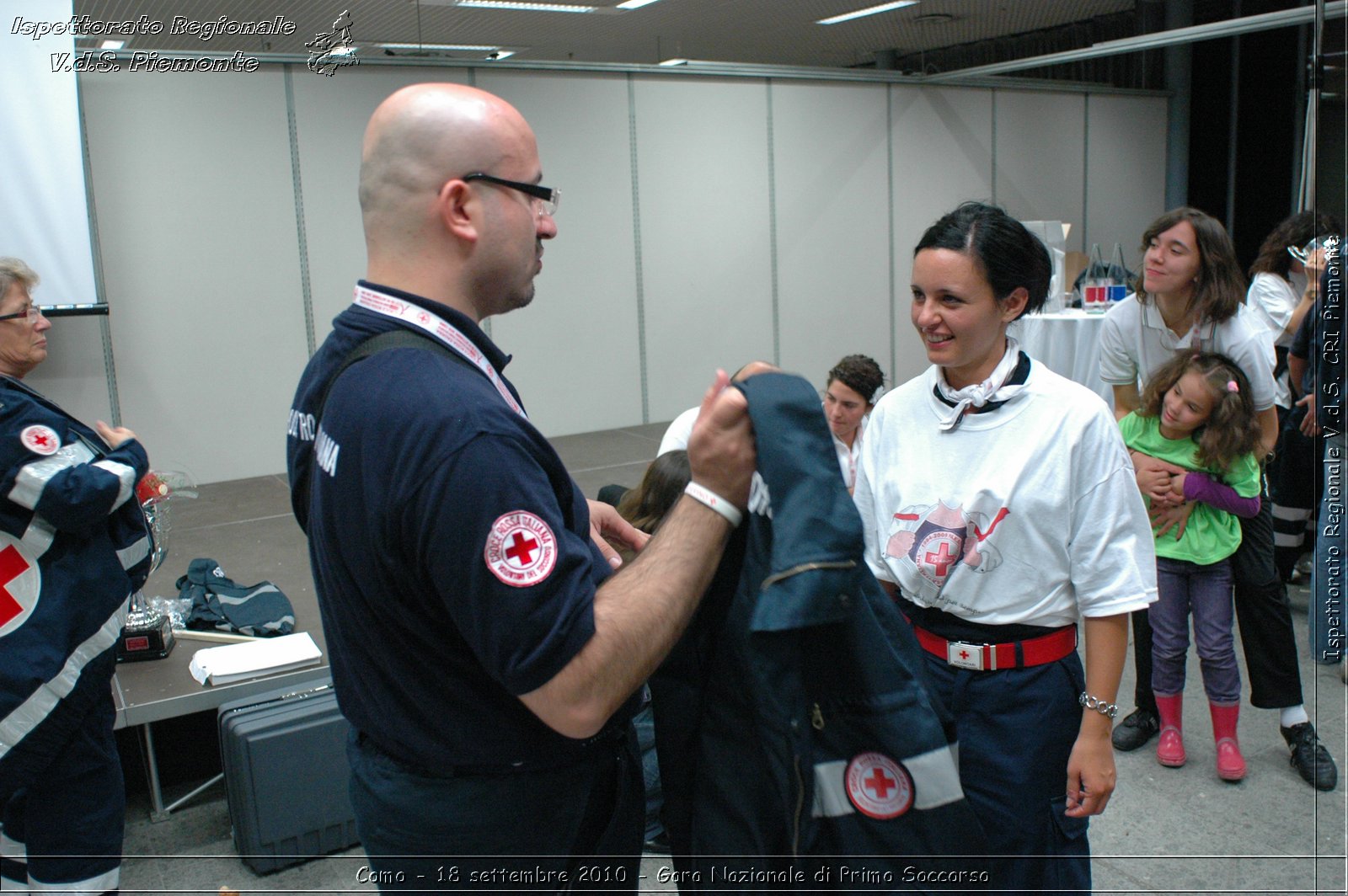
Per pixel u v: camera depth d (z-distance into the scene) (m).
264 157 6.06
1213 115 9.70
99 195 5.66
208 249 5.98
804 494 0.98
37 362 2.11
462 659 1.01
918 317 1.50
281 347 6.25
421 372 0.96
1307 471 3.75
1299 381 3.64
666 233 7.39
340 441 0.98
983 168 8.72
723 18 8.91
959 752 1.56
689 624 1.14
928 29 10.26
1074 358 4.49
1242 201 9.49
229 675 2.61
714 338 7.68
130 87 5.67
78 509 1.93
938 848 1.09
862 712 1.10
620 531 1.40
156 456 5.96
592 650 0.92
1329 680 3.18
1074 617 1.55
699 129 7.41
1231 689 2.70
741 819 1.08
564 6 8.02
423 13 7.88
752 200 7.70
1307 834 2.43
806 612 0.96
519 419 0.97
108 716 2.11
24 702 1.94
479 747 1.03
